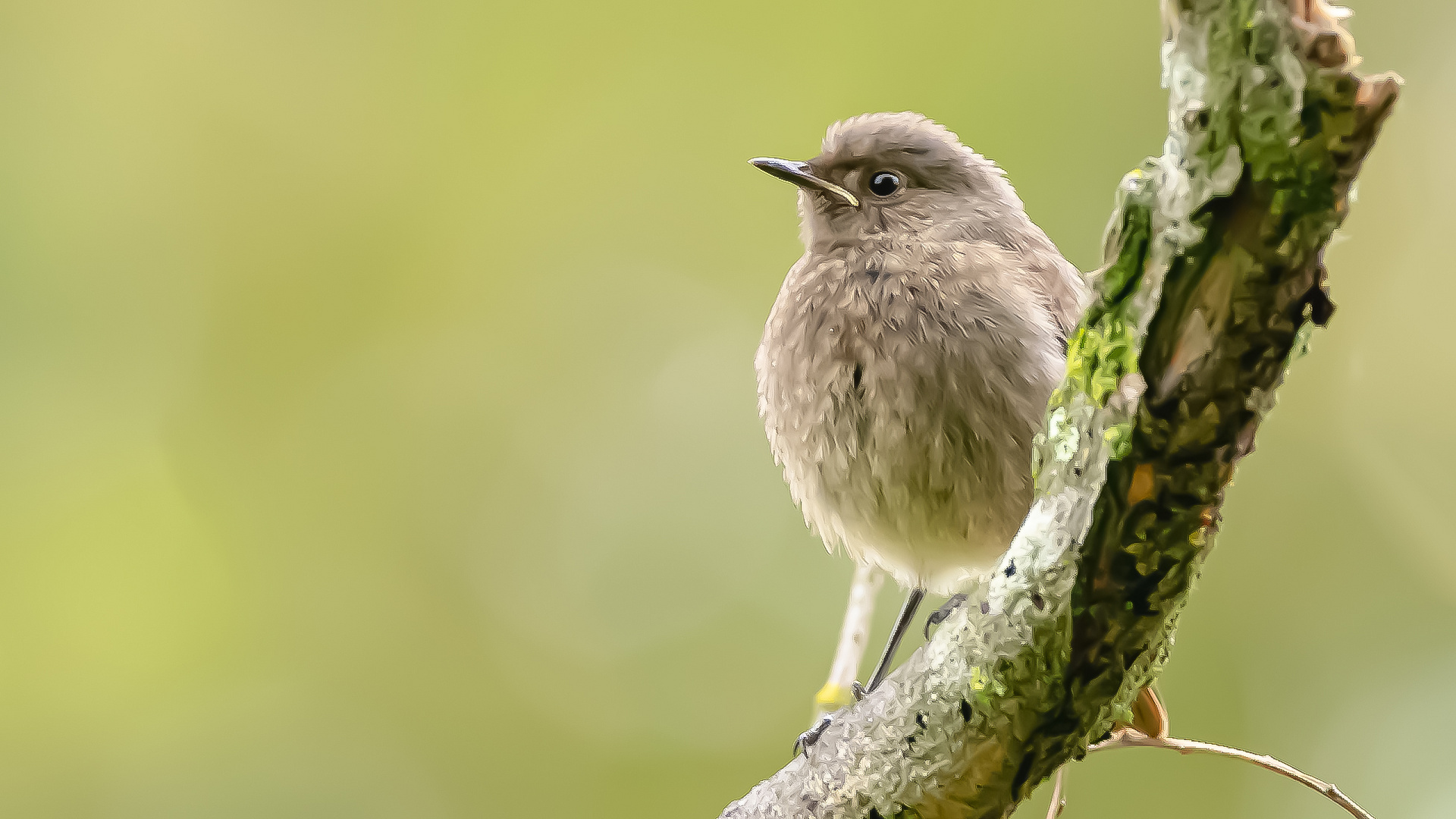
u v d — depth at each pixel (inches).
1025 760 188.2
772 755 547.2
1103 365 169.2
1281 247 153.0
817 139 553.3
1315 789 219.6
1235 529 493.7
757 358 310.7
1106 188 498.3
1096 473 171.6
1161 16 159.9
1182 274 158.2
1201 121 153.2
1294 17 147.2
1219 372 160.7
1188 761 469.4
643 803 543.8
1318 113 147.0
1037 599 178.5
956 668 188.1
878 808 197.2
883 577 301.6
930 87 534.3
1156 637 179.9
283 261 573.9
